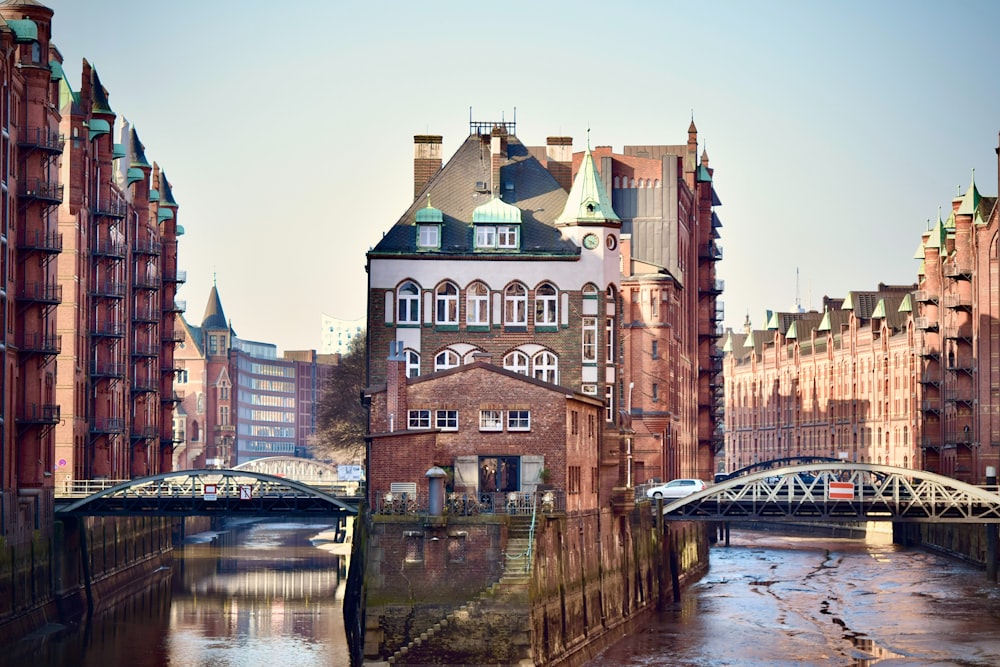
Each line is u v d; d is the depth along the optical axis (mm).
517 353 109688
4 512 101000
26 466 108062
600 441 99062
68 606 111938
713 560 159375
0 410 103312
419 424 87812
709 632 103625
